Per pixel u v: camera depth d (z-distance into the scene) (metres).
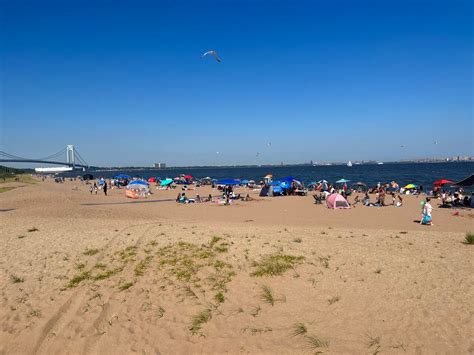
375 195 39.31
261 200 35.22
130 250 11.30
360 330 6.77
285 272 9.30
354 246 11.60
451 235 13.89
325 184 45.91
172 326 7.26
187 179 65.38
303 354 6.22
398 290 8.18
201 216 23.66
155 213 25.08
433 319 6.94
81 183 73.25
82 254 11.29
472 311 7.10
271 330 6.95
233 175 131.12
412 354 6.02
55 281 9.38
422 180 70.44
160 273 9.47
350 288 8.38
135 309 7.88
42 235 13.95
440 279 8.67
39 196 35.56
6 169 126.38
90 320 7.56
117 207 28.69
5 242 13.04
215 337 6.85
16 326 7.43
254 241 12.19
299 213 25.31
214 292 8.45
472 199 27.97
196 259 10.30
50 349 6.73
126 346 6.75
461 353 5.93
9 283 9.30
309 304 7.79
